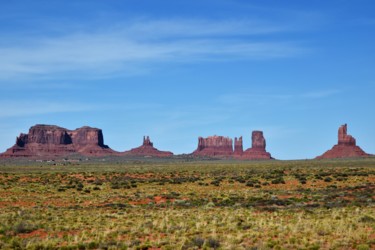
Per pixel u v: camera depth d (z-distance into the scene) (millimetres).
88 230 33656
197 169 123125
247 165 152625
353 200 52531
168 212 43469
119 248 26922
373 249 26156
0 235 31656
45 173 106938
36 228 34344
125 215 41344
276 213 41000
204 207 47969
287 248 26297
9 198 57844
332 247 26359
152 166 163000
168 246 27016
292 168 120250
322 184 75812
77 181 86188
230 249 25844
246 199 55875
